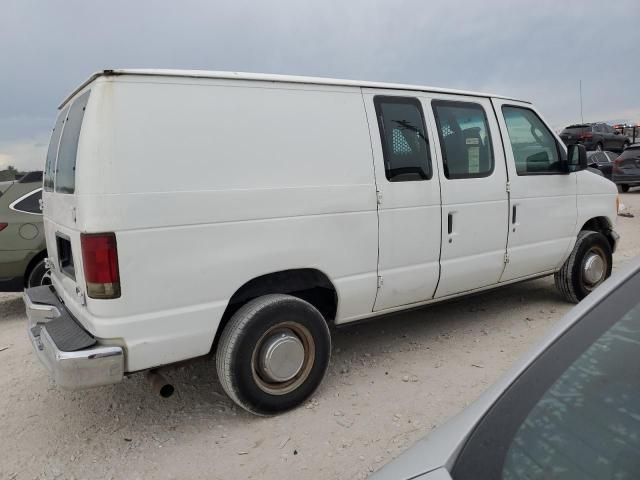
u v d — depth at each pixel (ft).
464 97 14.76
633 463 3.75
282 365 11.09
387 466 4.75
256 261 10.77
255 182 10.70
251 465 9.70
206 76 10.32
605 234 19.62
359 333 16.26
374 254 12.58
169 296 9.84
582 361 4.58
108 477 9.52
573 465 3.87
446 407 11.44
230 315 11.35
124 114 9.45
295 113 11.38
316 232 11.55
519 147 15.97
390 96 13.05
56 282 12.82
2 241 18.80
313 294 12.77
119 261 9.30
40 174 20.13
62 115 12.86
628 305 4.85
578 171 17.62
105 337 9.43
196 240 10.03
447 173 13.89
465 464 4.24
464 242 14.37
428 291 13.96
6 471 9.82
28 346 16.63
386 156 12.71
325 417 11.25
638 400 4.12
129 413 11.88
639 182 55.93
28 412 12.13
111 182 9.21
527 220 15.97
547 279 22.29
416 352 14.60
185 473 9.55
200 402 12.25
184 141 9.95
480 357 14.08
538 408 4.38
